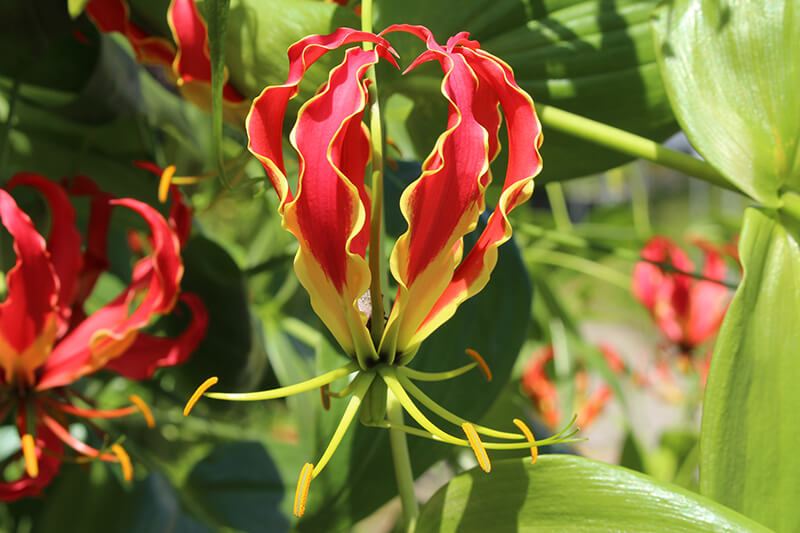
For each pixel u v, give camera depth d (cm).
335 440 33
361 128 32
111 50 43
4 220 38
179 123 52
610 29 41
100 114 44
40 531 46
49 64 42
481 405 40
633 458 61
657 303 79
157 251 39
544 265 76
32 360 39
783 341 34
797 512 33
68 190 43
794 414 34
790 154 36
